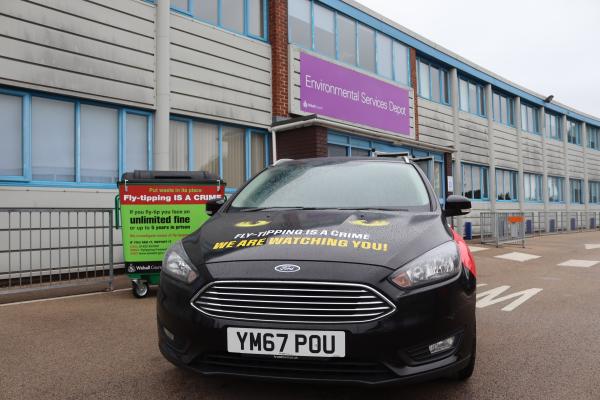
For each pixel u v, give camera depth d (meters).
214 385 2.97
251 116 10.40
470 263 2.89
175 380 3.05
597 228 27.77
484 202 18.86
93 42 7.87
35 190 7.17
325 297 2.35
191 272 2.59
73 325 4.43
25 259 6.95
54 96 7.54
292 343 2.33
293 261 2.47
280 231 2.85
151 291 6.18
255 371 2.42
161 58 8.66
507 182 20.94
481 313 5.16
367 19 13.47
